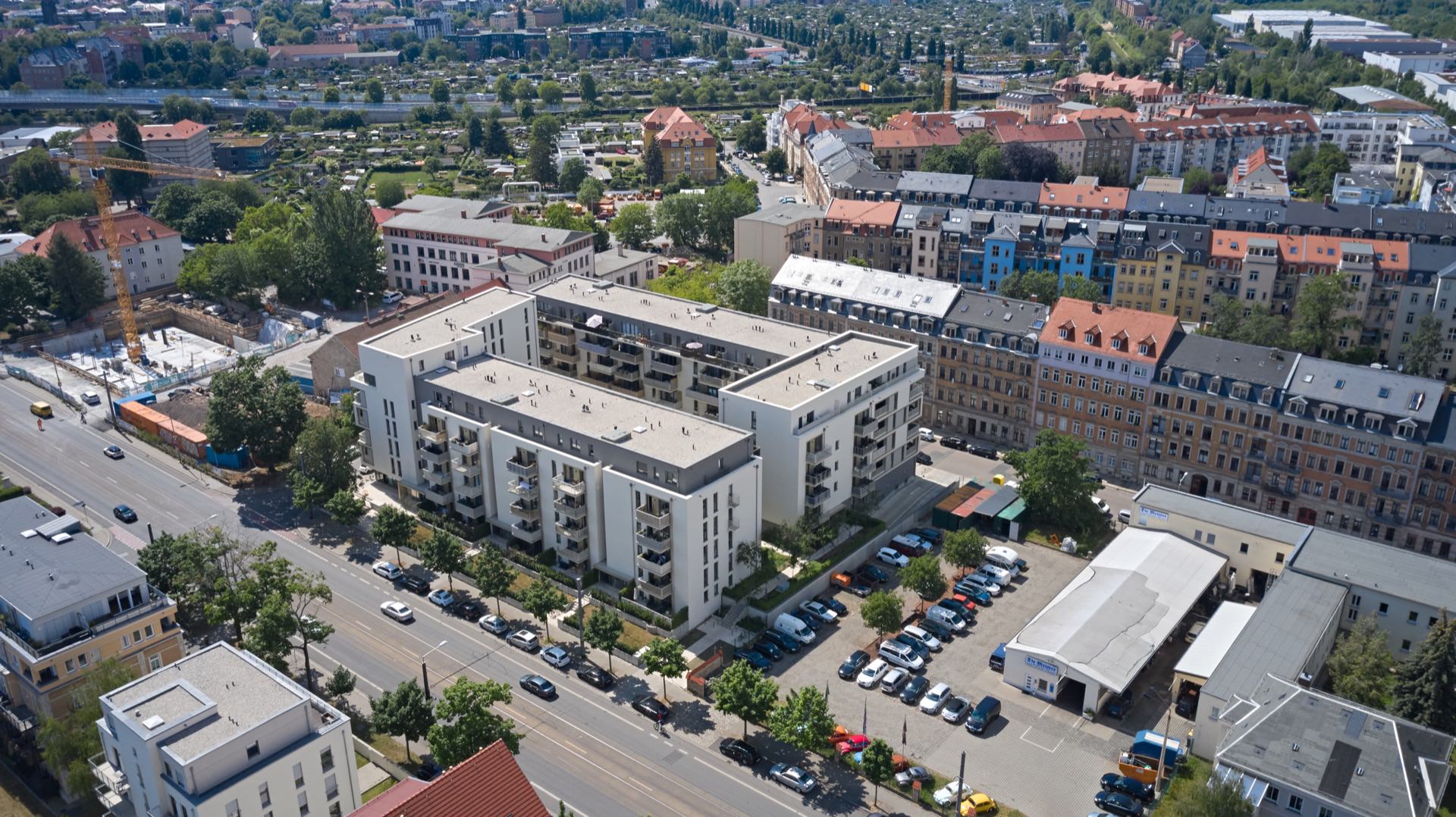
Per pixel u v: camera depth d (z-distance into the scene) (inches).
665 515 6427.2
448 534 7253.9
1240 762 4972.9
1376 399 7372.1
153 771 4303.6
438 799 4128.9
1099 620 6250.0
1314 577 6363.2
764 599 6796.3
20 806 5374.0
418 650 6476.4
